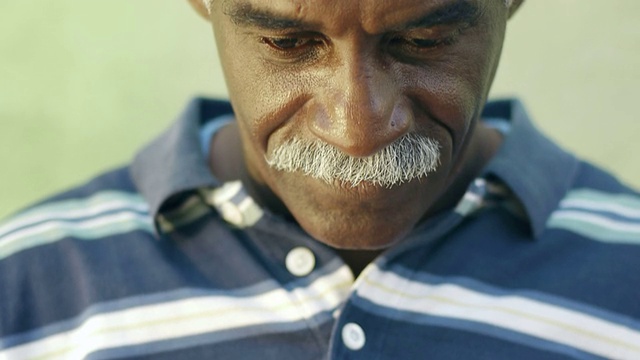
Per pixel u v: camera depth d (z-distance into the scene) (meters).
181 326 0.99
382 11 0.78
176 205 1.06
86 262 1.04
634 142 1.79
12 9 1.88
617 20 1.80
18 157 1.87
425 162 0.86
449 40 0.84
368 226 0.87
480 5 0.84
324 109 0.83
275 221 1.00
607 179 1.13
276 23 0.81
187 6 1.86
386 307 0.97
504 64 1.83
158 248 1.04
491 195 1.06
